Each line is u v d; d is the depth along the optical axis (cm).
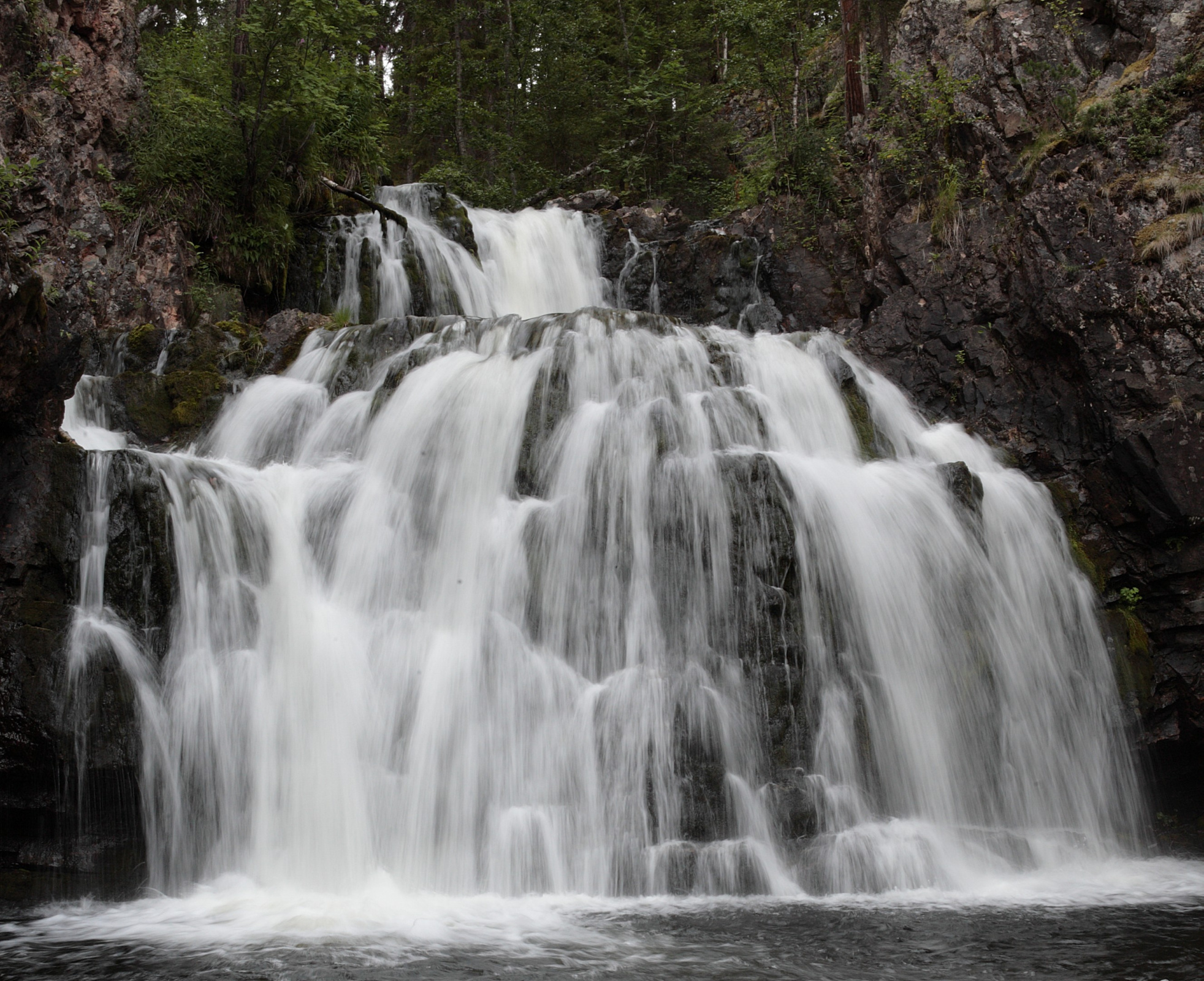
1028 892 938
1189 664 1298
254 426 1329
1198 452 1294
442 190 2002
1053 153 1544
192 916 829
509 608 1079
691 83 2930
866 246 1858
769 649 1019
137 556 963
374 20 2997
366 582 1108
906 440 1452
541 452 1170
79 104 1664
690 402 1220
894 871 943
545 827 949
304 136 1930
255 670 984
